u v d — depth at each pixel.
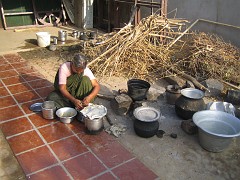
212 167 2.94
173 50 5.61
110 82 4.89
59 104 3.76
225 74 4.86
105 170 2.83
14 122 3.60
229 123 3.19
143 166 2.90
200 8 6.11
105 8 8.44
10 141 3.22
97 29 8.62
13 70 5.32
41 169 2.81
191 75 5.10
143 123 3.28
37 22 8.59
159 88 4.73
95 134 3.37
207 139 3.04
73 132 3.42
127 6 7.60
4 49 6.39
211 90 4.46
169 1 6.79
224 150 3.20
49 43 6.75
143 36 5.37
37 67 5.53
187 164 2.97
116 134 3.38
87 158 2.99
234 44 5.61
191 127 3.39
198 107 3.60
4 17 8.03
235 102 4.23
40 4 8.56
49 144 3.19
